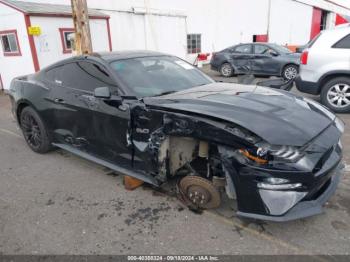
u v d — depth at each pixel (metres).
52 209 2.81
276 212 2.11
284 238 2.29
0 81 9.38
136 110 2.67
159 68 3.39
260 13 19.05
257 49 10.35
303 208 2.17
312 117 2.41
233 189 2.24
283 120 2.24
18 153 4.28
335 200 2.74
